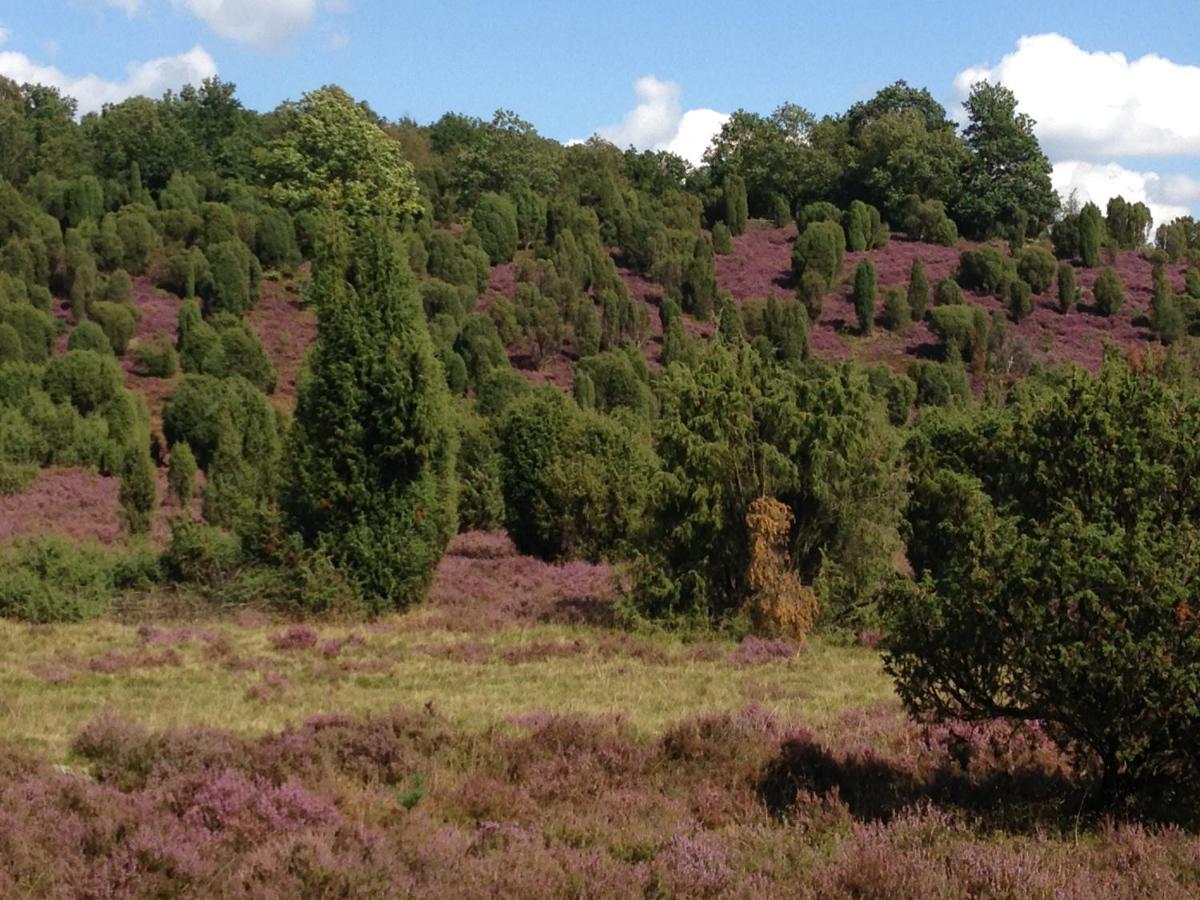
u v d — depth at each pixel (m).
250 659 14.68
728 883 6.96
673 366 19.23
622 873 7.09
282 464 19.91
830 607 17.98
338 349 19.19
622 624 18.23
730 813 8.67
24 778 8.06
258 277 52.22
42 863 6.75
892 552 18.45
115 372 38.28
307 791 8.20
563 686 13.74
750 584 17.67
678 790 9.16
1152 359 17.55
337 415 19.05
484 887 6.82
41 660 14.18
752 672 14.97
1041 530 8.34
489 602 20.62
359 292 19.38
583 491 24.66
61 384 37.09
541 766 9.48
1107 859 7.28
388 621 18.58
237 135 77.50
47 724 10.54
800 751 9.65
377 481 19.23
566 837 8.02
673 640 17.50
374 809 8.24
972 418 19.14
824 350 50.78
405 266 19.69
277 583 19.08
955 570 8.48
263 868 6.79
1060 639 7.94
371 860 7.06
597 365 41.72
